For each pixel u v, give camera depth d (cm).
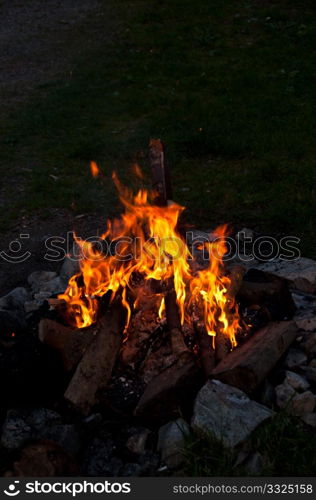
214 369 352
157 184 406
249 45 1215
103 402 354
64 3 1708
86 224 637
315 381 371
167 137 824
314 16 1345
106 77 1120
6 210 677
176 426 335
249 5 1454
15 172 771
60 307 407
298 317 426
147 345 376
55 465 303
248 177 702
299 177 684
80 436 345
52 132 891
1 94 1100
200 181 706
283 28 1274
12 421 353
